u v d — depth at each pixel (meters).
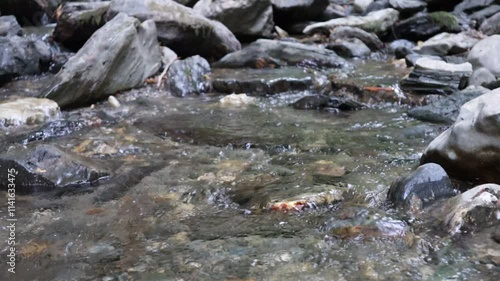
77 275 3.93
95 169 4.61
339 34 8.37
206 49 7.12
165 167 4.74
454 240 4.02
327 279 3.88
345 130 5.26
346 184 4.48
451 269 3.90
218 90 6.26
